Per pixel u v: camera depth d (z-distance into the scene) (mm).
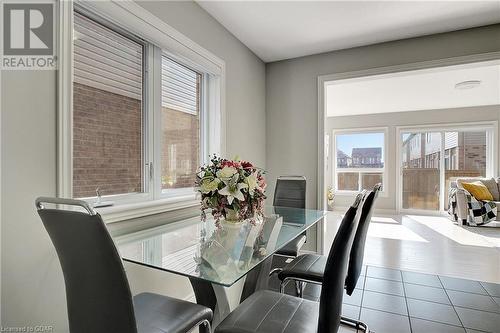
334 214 6586
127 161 1925
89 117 1673
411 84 4414
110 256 775
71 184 1412
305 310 1198
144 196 2018
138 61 2008
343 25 2705
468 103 5781
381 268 2988
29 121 1257
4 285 1167
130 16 1764
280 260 2980
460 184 5512
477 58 2699
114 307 830
